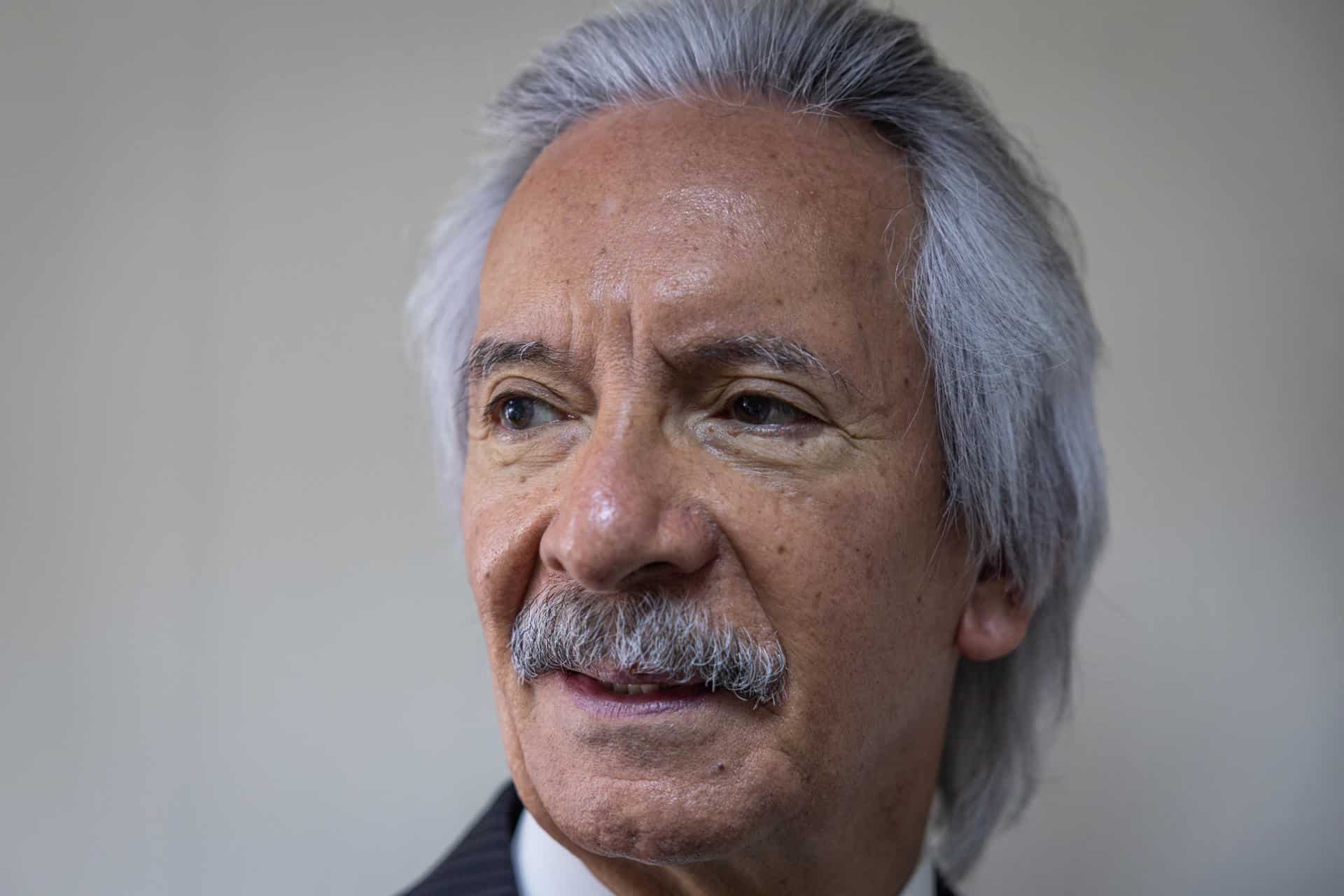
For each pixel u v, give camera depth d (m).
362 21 1.76
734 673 0.88
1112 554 1.80
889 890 1.13
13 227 1.69
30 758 1.66
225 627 1.70
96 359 1.70
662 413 0.92
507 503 0.97
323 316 1.74
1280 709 1.79
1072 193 1.79
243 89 1.75
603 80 1.10
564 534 0.86
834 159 1.00
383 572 1.73
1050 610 1.34
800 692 0.91
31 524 1.68
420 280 1.38
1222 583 1.79
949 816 1.46
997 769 1.43
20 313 1.69
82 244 1.71
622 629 0.88
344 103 1.76
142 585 1.69
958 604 1.09
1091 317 1.25
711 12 1.09
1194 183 1.79
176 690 1.69
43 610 1.67
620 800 0.88
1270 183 1.80
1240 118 1.79
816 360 0.92
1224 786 1.79
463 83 1.77
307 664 1.71
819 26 1.08
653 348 0.90
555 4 1.78
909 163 1.06
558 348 0.94
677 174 0.96
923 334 1.02
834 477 0.93
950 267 1.04
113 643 1.69
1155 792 1.79
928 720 1.11
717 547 0.90
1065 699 1.43
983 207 1.09
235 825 1.69
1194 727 1.79
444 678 1.72
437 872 1.17
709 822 0.88
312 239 1.75
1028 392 1.11
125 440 1.70
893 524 0.97
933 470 1.02
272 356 1.73
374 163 1.75
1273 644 1.79
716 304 0.90
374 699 1.72
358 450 1.73
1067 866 1.79
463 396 1.24
